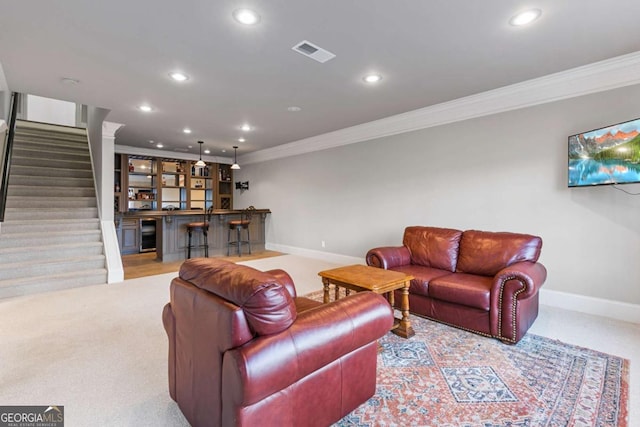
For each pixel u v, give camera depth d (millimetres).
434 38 2479
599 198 3145
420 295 3082
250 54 2721
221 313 1262
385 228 5012
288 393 1346
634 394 1865
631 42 2578
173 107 4168
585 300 3242
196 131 5512
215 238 6723
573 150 3107
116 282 4453
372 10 2107
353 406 1680
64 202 5297
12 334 2734
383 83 3395
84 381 2037
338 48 2625
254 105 4094
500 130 3748
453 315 2850
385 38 2473
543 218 3473
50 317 3133
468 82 3396
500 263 3043
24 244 4387
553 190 3398
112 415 1712
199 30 2344
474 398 1847
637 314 2967
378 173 5078
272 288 1259
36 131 6758
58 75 3143
